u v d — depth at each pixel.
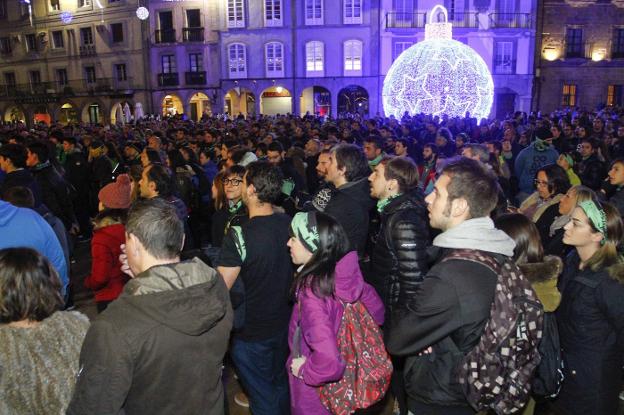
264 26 29.89
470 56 22.61
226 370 4.41
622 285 2.52
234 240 2.85
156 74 31.95
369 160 6.30
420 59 22.70
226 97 33.56
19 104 36.72
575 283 2.69
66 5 34.00
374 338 2.45
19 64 36.56
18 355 1.83
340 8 29.03
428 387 2.09
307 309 2.30
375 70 29.14
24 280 1.85
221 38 30.55
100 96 33.41
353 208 3.62
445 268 1.99
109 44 32.78
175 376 1.86
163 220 1.97
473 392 1.95
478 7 28.64
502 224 2.67
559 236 3.74
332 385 2.36
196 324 1.84
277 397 3.03
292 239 2.46
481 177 2.06
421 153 9.36
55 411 1.86
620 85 30.12
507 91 29.52
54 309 1.95
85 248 8.16
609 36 29.64
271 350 3.00
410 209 3.01
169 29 31.31
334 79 29.58
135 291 1.81
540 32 29.38
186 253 2.99
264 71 30.31
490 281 1.96
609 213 2.62
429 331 1.97
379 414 3.82
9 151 4.63
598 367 2.60
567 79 29.89
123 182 3.75
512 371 1.96
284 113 33.25
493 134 13.57
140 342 1.77
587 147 6.81
